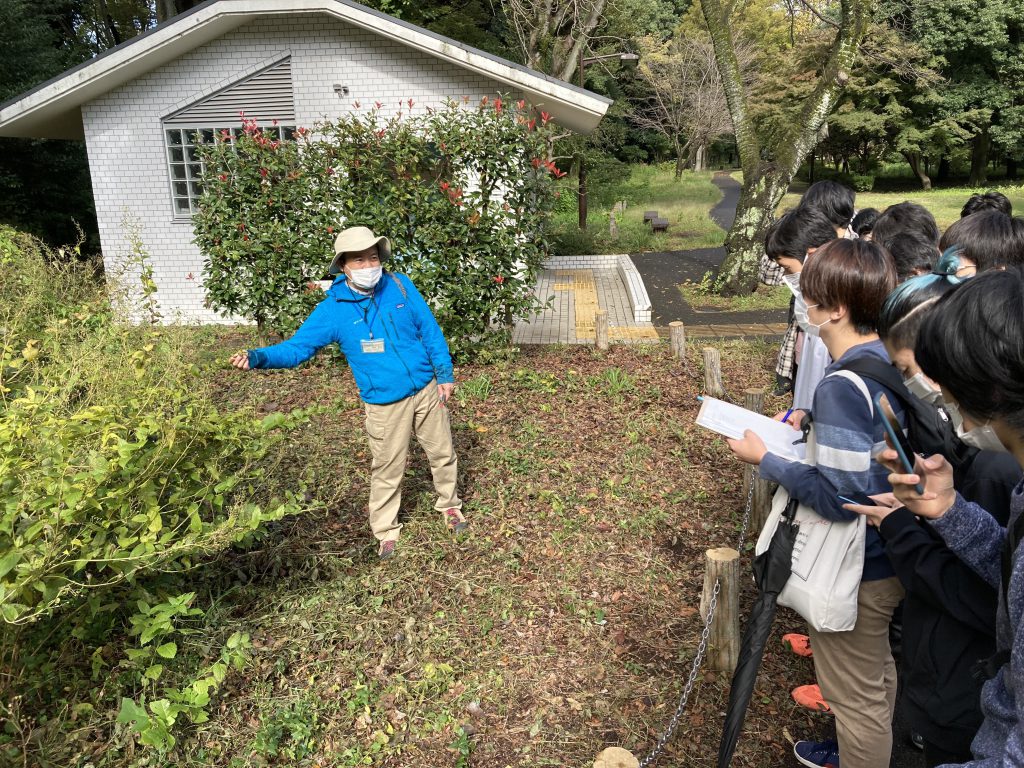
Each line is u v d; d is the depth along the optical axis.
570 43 20.62
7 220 15.95
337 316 4.21
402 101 11.76
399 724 3.21
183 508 3.24
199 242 8.82
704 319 11.21
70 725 2.98
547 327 10.64
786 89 35.34
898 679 3.23
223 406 7.14
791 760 2.97
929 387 1.88
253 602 3.96
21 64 16.52
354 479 5.46
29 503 2.66
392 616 3.89
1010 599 1.33
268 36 11.56
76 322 5.66
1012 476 1.92
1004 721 1.43
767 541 2.44
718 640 3.44
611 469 5.65
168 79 11.72
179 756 2.96
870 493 2.14
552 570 4.34
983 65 34.41
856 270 2.23
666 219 24.12
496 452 5.91
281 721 3.11
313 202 8.45
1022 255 2.93
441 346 4.48
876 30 27.62
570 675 3.50
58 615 3.19
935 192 35.44
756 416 2.78
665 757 3.02
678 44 38.91
